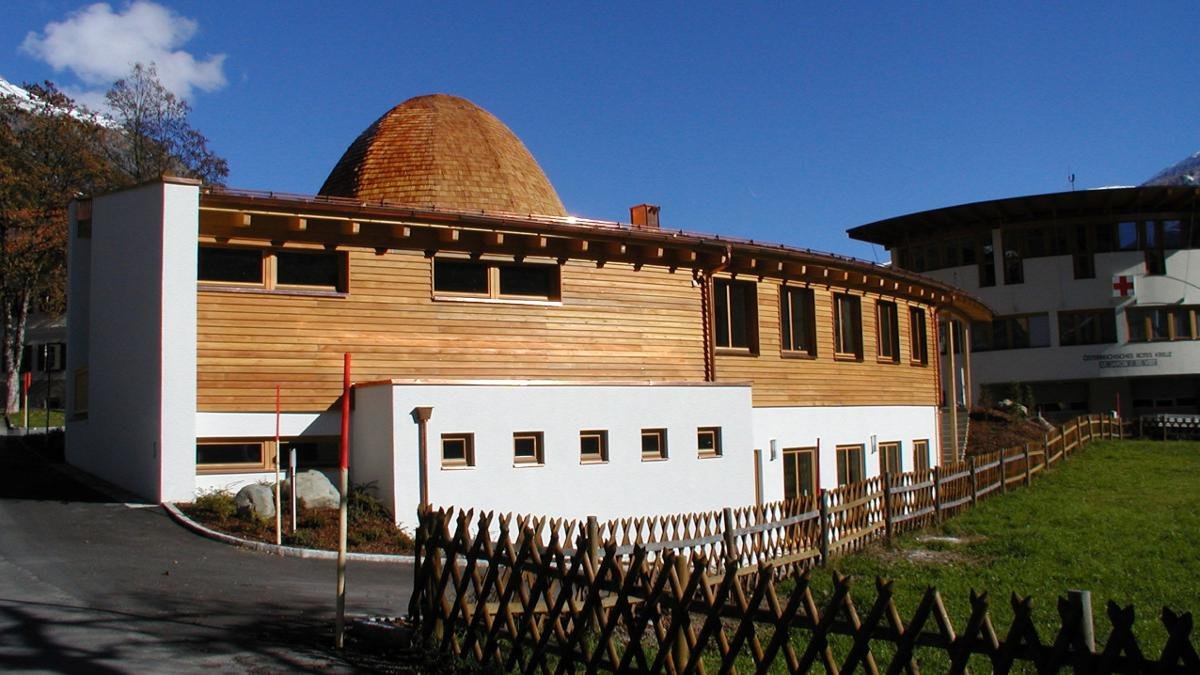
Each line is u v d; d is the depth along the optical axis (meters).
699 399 17.08
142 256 14.25
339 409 14.86
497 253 16.70
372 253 15.48
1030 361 44.00
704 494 16.91
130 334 14.52
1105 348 43.12
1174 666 4.49
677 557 6.52
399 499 13.37
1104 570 13.15
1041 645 4.92
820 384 21.91
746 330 20.41
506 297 17.00
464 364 16.12
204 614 8.43
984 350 45.28
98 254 15.83
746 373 19.95
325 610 8.86
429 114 21.39
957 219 44.72
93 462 15.82
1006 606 11.10
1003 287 44.41
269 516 12.69
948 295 27.86
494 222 16.02
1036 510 18.72
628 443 15.95
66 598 8.70
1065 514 18.19
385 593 9.86
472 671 7.02
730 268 19.69
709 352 19.19
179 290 13.63
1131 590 12.09
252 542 11.59
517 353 16.72
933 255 46.59
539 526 7.46
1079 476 24.31
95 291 15.91
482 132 21.44
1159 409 44.59
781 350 20.94
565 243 17.17
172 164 46.06
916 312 27.28
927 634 5.30
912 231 46.84
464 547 7.45
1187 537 15.74
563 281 17.41
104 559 10.46
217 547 11.45
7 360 42.03
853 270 22.25
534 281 17.41
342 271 15.34
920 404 26.66
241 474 14.05
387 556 11.73
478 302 16.41
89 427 16.06
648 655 7.84
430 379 13.95
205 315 14.02
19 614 8.04
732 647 5.96
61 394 45.53
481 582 7.50
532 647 6.96
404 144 20.58
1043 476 24.17
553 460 14.94
